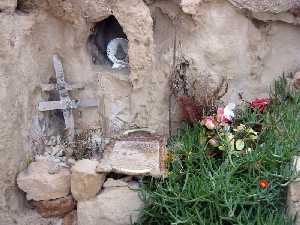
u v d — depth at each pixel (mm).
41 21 2994
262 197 2605
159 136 3199
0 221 2838
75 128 3270
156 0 3104
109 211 2850
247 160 2748
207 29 3100
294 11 3107
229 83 3221
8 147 2811
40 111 3113
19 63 2844
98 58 3281
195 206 2613
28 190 2914
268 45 3238
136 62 3080
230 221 2574
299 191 2613
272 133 2912
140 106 3232
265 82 3293
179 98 3082
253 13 3088
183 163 2908
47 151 3125
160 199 2721
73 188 2863
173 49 3148
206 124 2943
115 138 3186
